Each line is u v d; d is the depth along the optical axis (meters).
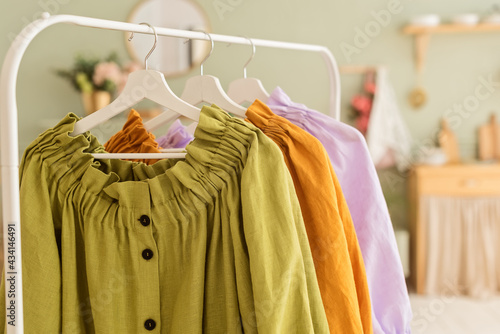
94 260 0.86
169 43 3.07
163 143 1.42
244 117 1.02
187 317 0.84
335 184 0.97
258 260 0.79
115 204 0.87
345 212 0.97
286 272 0.80
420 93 3.26
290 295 0.82
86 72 2.90
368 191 1.07
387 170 3.25
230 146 0.85
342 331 0.90
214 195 0.86
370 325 0.98
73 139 0.84
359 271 0.97
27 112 2.98
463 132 3.31
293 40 3.21
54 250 0.83
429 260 2.99
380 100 3.16
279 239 0.81
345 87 3.25
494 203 2.96
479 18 3.22
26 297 0.81
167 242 0.87
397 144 3.18
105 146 1.28
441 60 3.28
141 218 0.86
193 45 3.09
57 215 0.86
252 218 0.80
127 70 3.00
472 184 2.96
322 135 1.08
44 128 3.00
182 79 3.12
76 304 0.85
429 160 3.07
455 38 3.27
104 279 0.86
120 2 3.01
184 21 3.09
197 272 0.85
